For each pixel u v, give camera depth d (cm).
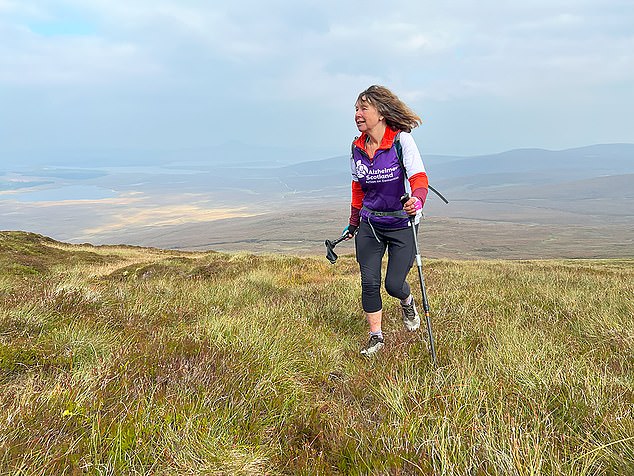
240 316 633
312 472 271
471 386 368
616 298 780
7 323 496
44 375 375
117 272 1585
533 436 288
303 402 382
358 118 455
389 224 480
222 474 263
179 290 930
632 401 338
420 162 455
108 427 281
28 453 248
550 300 792
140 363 405
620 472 252
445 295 841
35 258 2258
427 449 283
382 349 511
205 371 396
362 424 331
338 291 914
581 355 457
